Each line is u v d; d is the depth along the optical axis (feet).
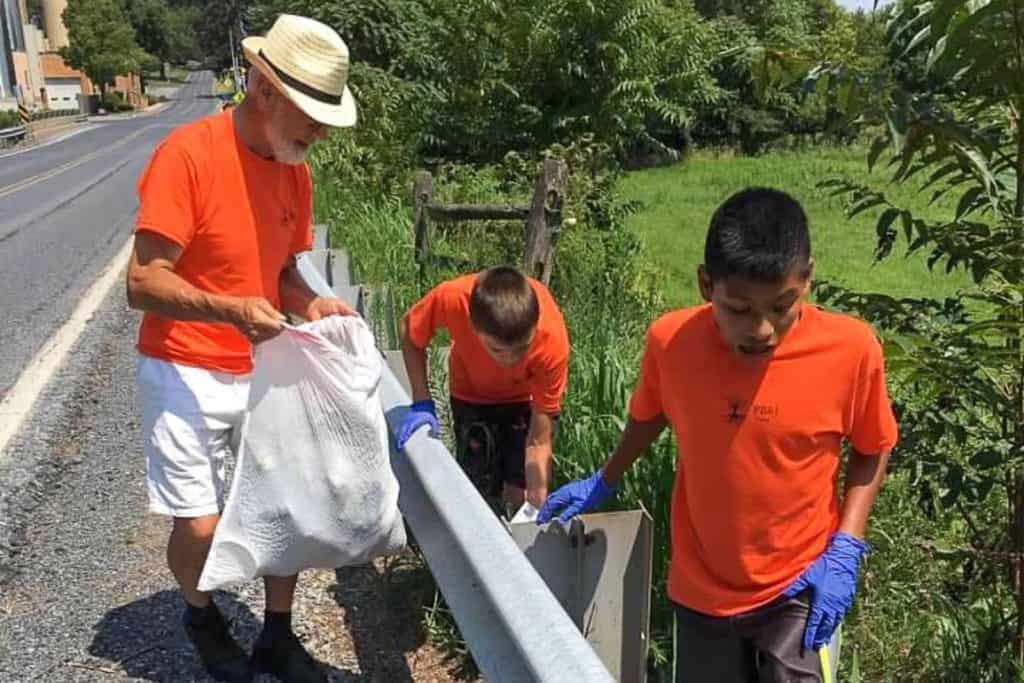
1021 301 9.25
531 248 19.94
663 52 32.01
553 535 8.00
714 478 7.44
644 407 8.20
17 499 13.56
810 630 7.13
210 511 9.19
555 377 10.86
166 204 8.41
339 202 29.63
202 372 9.03
